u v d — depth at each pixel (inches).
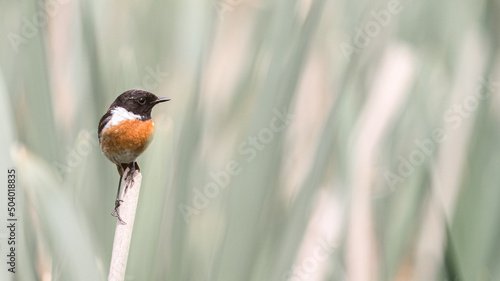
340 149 359.9
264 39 362.6
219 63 363.9
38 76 358.6
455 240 357.1
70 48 361.7
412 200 360.2
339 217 359.6
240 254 354.6
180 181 357.1
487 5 364.2
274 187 355.6
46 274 352.5
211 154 360.8
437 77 362.3
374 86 361.4
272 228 355.3
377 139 360.2
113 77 361.1
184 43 365.4
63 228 347.9
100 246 354.9
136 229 352.5
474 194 358.0
